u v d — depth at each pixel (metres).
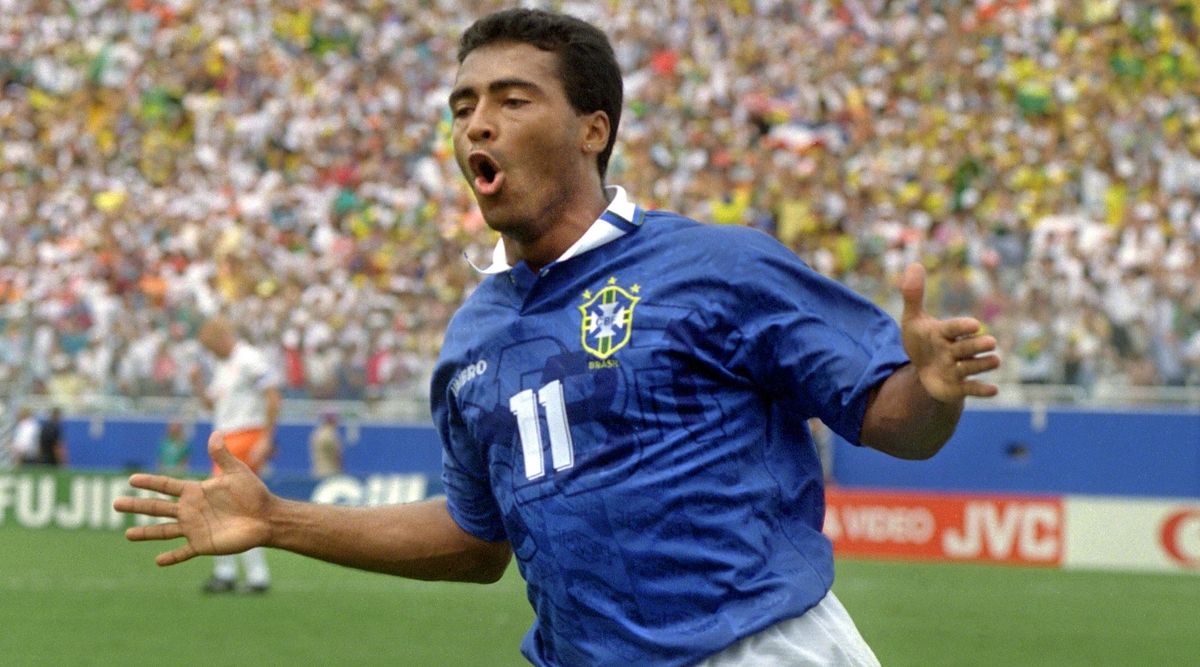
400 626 23.45
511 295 6.69
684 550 6.24
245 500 6.84
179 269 48.38
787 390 6.37
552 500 6.42
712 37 52.91
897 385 6.02
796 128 48.19
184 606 25.50
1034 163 45.59
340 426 41.50
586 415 6.35
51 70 60.50
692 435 6.28
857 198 44.25
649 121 49.56
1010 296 38.00
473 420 6.74
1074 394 36.94
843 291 6.35
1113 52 50.22
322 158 53.00
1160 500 32.25
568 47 6.51
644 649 6.29
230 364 24.56
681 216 6.61
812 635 6.28
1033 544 32.31
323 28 58.97
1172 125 47.56
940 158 46.03
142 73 59.03
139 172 55.84
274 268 46.91
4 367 43.94
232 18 59.78
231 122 55.91
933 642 22.06
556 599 6.52
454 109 6.62
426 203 49.34
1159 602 26.72
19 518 39.62
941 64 49.97
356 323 42.72
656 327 6.30
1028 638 22.55
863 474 38.62
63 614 24.44
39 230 52.75
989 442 37.41
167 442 41.72
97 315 45.66
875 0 52.88
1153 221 41.69
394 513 7.34
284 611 25.06
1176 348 36.41
